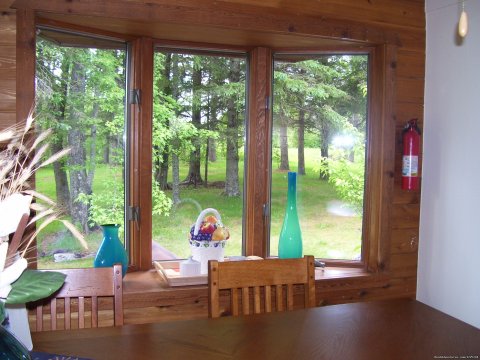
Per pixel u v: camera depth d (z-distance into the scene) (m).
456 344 1.23
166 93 2.17
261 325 1.35
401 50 2.23
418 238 2.33
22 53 1.68
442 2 2.17
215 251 2.05
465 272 2.07
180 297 1.93
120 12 1.80
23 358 0.88
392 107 2.20
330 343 1.22
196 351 1.16
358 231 2.34
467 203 2.06
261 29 1.99
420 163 2.31
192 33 2.04
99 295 1.39
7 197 0.82
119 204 2.14
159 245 2.21
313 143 2.34
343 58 2.31
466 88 2.06
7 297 0.83
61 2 1.73
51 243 1.96
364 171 2.32
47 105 1.89
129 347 1.18
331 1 2.10
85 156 2.03
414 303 1.56
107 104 2.08
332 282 2.13
